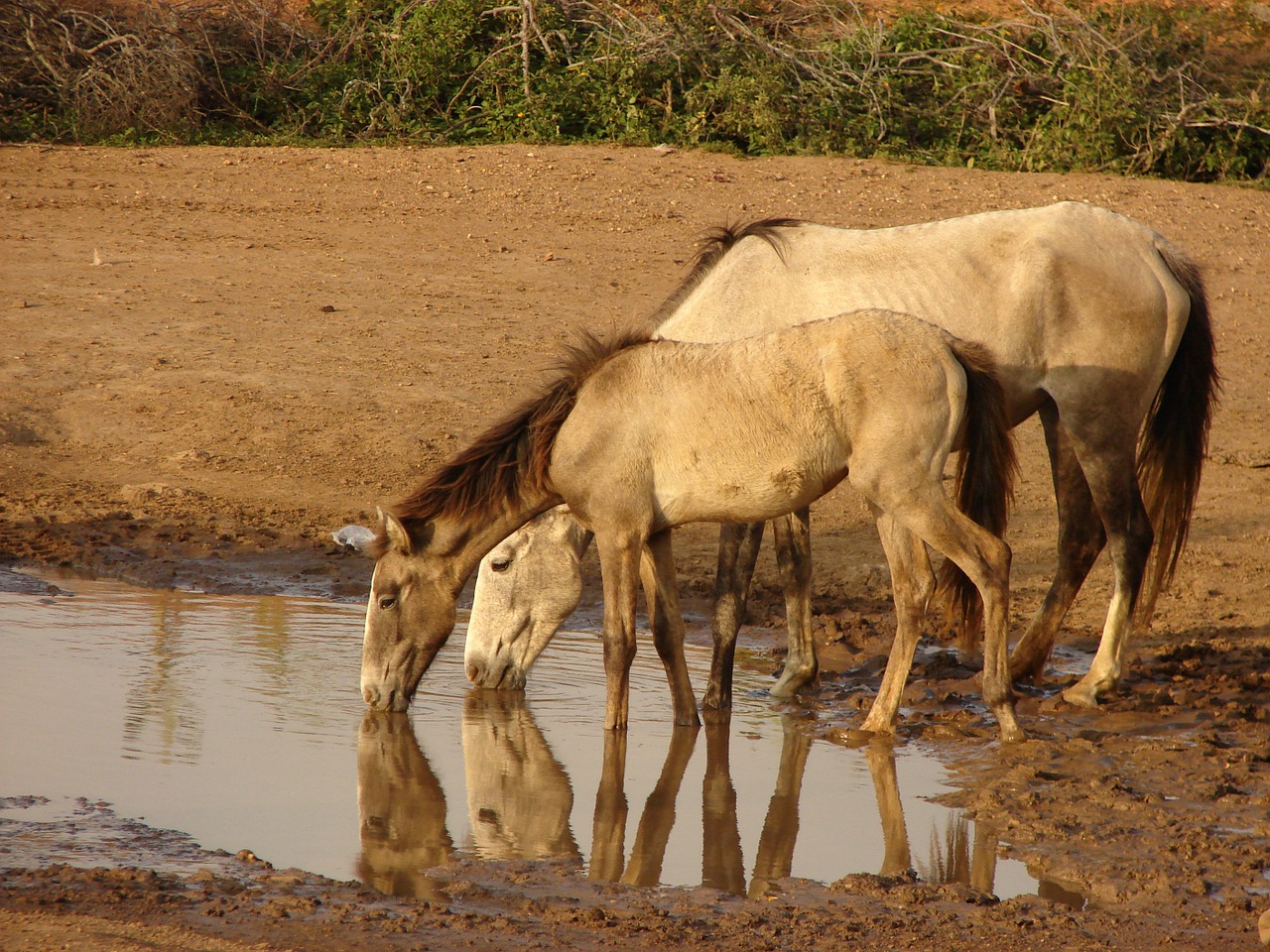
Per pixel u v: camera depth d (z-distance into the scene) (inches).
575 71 2050.9
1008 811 537.0
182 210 1668.3
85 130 1964.8
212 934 408.2
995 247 712.4
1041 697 709.9
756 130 1988.2
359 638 782.5
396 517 644.1
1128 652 789.9
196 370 1254.3
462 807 544.7
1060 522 735.7
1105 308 705.0
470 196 1761.8
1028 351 708.0
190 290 1428.4
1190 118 1968.5
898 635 634.8
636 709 688.4
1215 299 1541.6
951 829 523.5
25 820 500.4
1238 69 2039.9
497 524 651.5
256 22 2144.4
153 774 557.6
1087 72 1980.8
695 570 944.3
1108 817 530.3
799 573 708.0
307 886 452.8
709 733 649.0
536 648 710.5
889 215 1708.9
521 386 1274.6
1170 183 1897.1
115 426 1158.3
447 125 2034.9
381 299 1443.2
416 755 607.2
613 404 621.6
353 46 2111.2
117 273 1455.5
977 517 629.9
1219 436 1232.8
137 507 1031.6
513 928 421.4
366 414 1203.2
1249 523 1047.0
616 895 457.1
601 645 807.1
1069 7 2175.2
